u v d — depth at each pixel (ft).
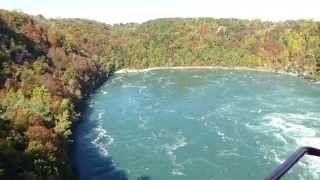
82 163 224.12
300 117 302.04
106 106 359.87
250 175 203.31
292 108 331.98
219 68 645.10
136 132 277.44
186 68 653.71
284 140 251.19
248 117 306.35
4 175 153.79
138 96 403.34
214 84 464.65
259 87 435.94
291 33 631.15
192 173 207.62
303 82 470.80
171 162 222.48
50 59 400.06
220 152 234.58
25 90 280.10
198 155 231.30
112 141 259.60
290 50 611.88
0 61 300.20
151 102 372.79
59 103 279.28
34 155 179.01
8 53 322.14
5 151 164.76
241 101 363.97
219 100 371.35
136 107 352.90
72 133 261.85
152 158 228.84
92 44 629.51
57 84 325.01
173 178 202.39
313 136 257.55
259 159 222.69
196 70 623.36
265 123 288.71
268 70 608.19
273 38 651.66
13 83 281.13
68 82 364.58
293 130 270.46
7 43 341.41
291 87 433.48
